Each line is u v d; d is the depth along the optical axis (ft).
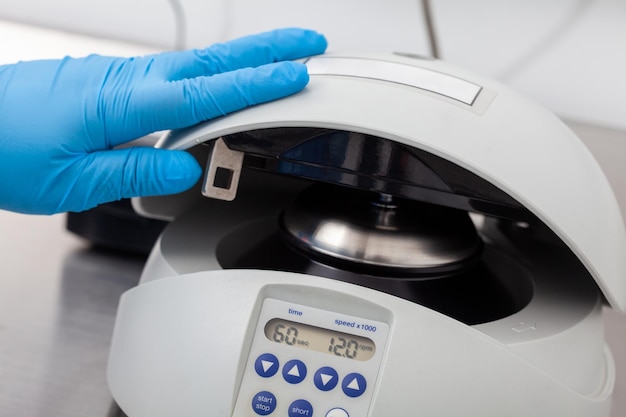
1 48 3.51
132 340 1.53
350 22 3.82
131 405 1.49
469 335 1.37
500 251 1.94
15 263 2.54
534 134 1.50
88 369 1.95
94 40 3.96
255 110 1.50
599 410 1.48
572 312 1.59
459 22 3.73
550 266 1.85
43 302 2.29
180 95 1.59
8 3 4.16
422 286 1.61
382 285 1.58
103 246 2.75
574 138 1.69
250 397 1.38
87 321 2.21
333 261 1.61
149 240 2.59
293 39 1.90
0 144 1.75
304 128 1.47
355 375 1.37
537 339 1.44
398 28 3.78
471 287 1.70
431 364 1.35
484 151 1.37
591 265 1.39
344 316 1.41
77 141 1.74
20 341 2.05
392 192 1.50
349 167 1.49
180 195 2.01
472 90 1.58
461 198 1.47
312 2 3.83
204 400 1.39
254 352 1.41
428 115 1.41
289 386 1.38
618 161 3.16
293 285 1.42
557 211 1.37
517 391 1.36
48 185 1.77
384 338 1.38
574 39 3.67
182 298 1.47
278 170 1.56
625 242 1.54
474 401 1.34
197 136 1.55
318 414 1.36
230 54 1.86
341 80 1.54
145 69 1.83
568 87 3.76
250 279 1.44
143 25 4.04
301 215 1.73
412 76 1.58
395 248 1.60
